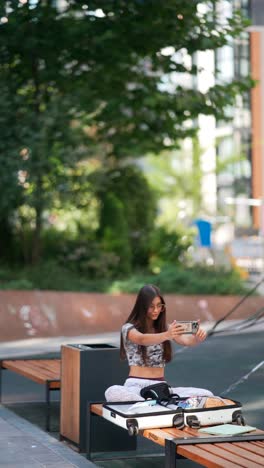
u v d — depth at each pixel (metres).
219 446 7.68
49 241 29.06
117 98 26.30
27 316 22.98
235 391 13.93
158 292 9.19
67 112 25.55
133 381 9.12
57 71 25.64
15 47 24.61
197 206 59.06
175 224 48.12
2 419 11.95
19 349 20.12
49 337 22.97
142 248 31.41
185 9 23.86
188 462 9.59
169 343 9.24
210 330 20.56
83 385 9.95
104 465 9.55
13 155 24.34
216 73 26.34
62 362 10.56
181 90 26.06
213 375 15.45
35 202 25.27
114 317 24.64
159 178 58.75
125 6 24.06
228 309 26.00
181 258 31.62
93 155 27.73
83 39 24.77
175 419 8.44
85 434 9.97
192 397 8.70
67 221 31.41
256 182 71.06
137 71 26.47
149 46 25.03
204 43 24.41
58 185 25.83
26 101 25.88
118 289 26.03
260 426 11.44
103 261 28.06
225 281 27.25
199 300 25.75
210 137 63.06
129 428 8.34
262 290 29.44
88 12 24.56
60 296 23.86
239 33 24.66
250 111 69.69
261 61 69.00
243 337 20.08
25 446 10.07
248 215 70.25
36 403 13.52
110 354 10.03
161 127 27.55
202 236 33.59
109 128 28.06
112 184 31.11
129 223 31.48
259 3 26.08
